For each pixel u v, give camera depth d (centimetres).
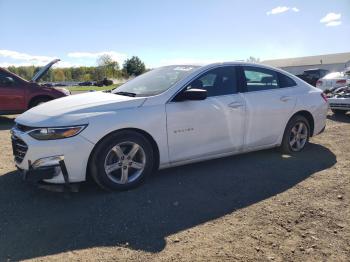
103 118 405
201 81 486
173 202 402
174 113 451
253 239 324
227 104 498
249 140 534
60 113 402
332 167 530
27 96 998
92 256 296
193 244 316
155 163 455
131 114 422
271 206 394
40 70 1042
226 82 514
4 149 636
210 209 386
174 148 457
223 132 499
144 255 299
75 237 326
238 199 413
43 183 398
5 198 408
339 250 307
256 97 536
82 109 411
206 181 469
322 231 338
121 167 423
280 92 572
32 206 389
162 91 460
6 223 350
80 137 392
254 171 511
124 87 528
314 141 699
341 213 376
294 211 381
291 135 600
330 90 1252
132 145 427
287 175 495
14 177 477
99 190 431
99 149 404
